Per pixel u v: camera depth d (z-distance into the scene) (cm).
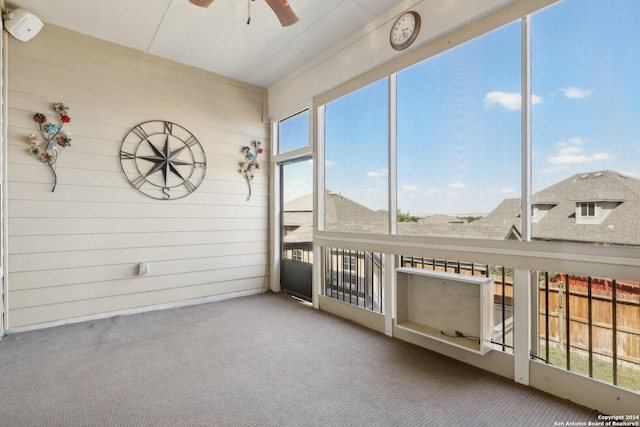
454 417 183
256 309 383
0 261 276
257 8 288
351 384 218
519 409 191
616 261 181
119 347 272
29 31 285
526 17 215
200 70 406
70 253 322
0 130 276
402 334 295
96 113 335
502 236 230
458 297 255
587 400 193
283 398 201
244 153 443
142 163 362
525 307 218
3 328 289
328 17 304
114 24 313
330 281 385
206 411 187
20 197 297
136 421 178
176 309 379
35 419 178
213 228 415
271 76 430
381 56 304
